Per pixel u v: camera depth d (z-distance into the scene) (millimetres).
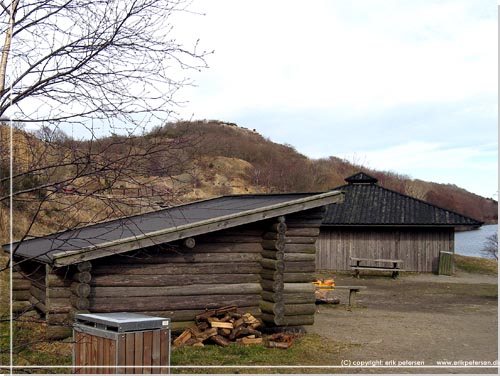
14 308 11375
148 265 9742
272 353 9570
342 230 27297
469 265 28859
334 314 14633
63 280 9211
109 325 6074
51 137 5762
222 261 10352
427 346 10883
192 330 9836
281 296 10320
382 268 24938
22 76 5684
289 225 10828
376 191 29047
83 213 6969
